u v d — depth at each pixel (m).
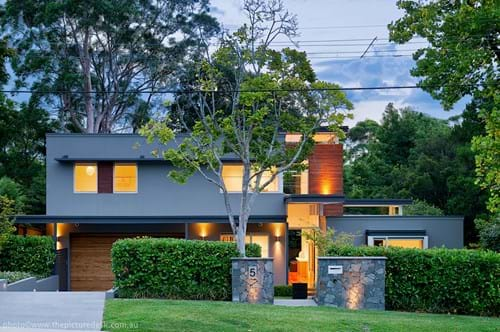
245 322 10.59
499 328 11.15
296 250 29.66
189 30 35.38
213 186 23.70
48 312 11.16
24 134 34.09
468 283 13.98
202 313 11.23
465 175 29.38
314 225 23.42
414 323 11.27
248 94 16.53
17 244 20.50
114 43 34.94
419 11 17.42
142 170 23.81
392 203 24.67
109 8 32.50
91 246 24.22
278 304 14.63
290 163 17.27
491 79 17.12
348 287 14.11
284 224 23.72
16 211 19.97
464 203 28.28
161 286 14.84
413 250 14.31
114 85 36.03
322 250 19.58
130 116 37.44
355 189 37.84
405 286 14.20
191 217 22.61
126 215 23.58
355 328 10.52
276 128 17.53
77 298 12.94
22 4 32.94
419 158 34.44
